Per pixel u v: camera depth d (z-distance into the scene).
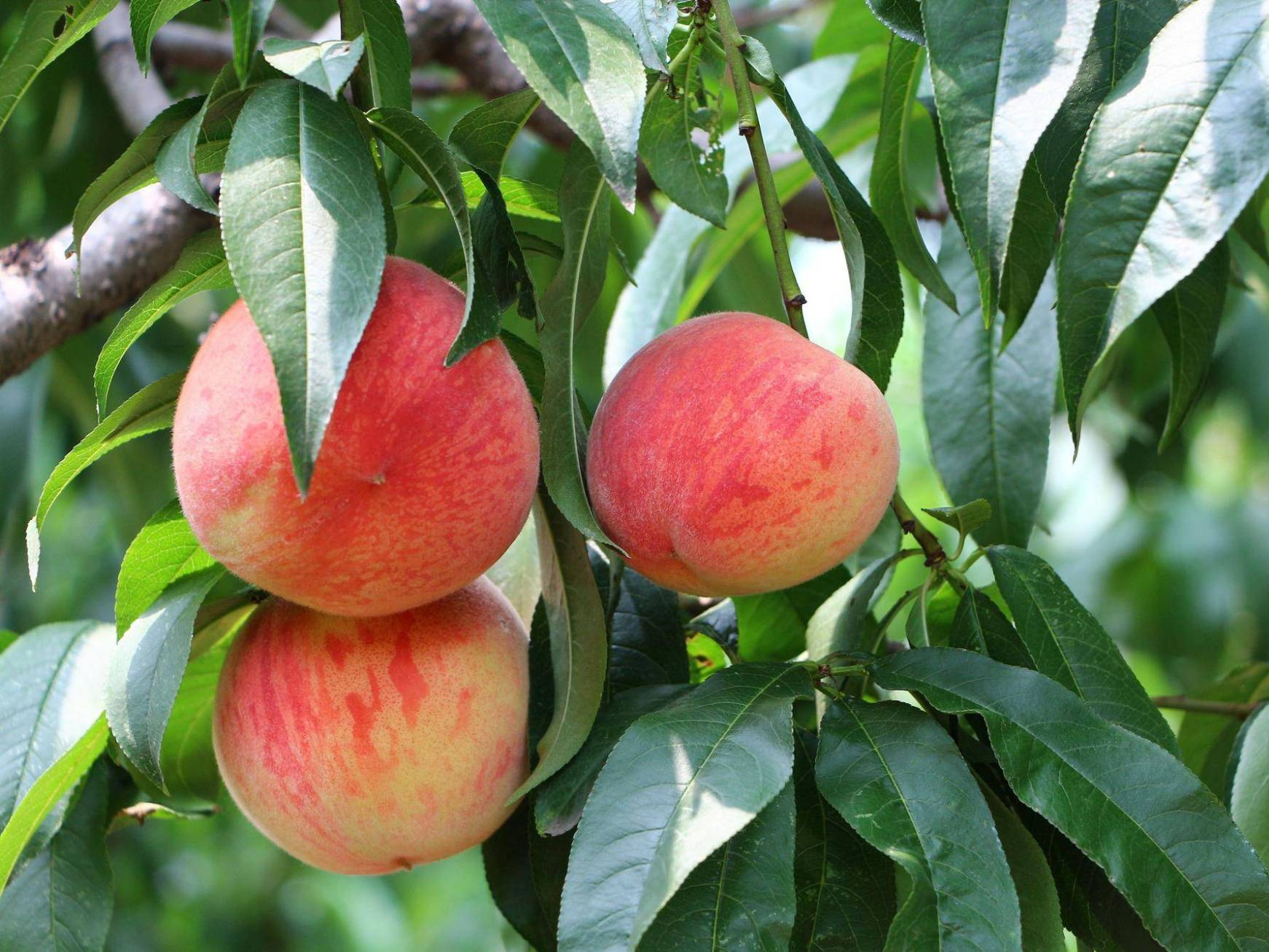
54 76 4.26
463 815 2.04
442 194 1.86
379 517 1.74
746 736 1.79
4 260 3.19
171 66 4.15
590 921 1.64
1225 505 6.01
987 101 1.76
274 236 1.62
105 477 4.64
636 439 1.95
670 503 1.91
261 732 2.03
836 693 1.97
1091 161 1.79
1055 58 1.76
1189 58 1.80
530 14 1.73
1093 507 6.81
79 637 2.52
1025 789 1.78
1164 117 1.78
